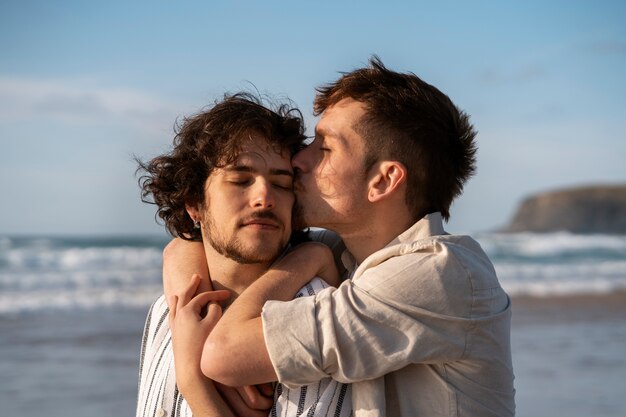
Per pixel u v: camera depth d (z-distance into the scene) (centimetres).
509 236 3809
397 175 249
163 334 261
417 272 227
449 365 232
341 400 233
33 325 1296
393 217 255
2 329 1255
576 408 806
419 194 255
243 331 228
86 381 909
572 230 8369
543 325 1370
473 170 279
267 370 225
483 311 233
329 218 255
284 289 243
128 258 2450
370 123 251
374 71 259
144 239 3397
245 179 251
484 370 234
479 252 244
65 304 1522
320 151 258
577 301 1762
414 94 254
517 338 1221
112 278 1983
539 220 8525
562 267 2559
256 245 248
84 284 1883
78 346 1114
